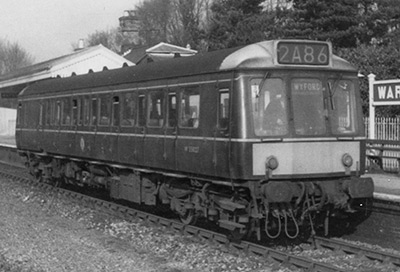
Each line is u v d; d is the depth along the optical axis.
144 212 14.32
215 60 11.27
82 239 12.26
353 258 10.43
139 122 13.84
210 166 11.24
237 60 10.62
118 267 9.95
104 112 15.60
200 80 11.58
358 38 32.25
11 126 49.94
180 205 12.97
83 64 33.78
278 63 10.68
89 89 16.48
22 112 21.64
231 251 10.90
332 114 11.10
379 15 32.97
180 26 67.56
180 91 12.27
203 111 11.45
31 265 9.92
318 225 11.69
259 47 10.81
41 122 19.81
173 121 12.49
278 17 37.00
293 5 33.69
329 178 11.18
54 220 14.40
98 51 34.03
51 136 18.94
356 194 10.83
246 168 10.41
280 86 10.73
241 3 38.91
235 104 10.55
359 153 11.36
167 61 13.26
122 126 14.61
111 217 14.66
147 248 11.52
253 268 9.84
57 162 19.50
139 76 13.91
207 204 11.96
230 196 11.25
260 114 10.54
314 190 10.90
